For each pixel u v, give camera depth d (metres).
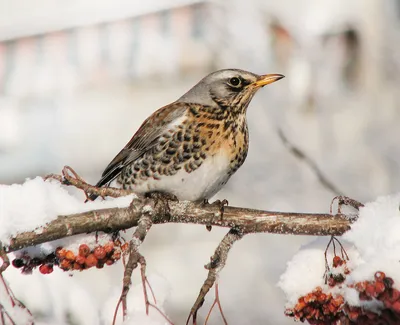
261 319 15.99
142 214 5.78
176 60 19.47
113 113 19.61
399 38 19.00
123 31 20.27
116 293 6.20
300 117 17.55
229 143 7.63
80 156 19.05
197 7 18.80
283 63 17.86
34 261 5.62
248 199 16.80
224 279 16.45
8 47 20.91
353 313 4.82
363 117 18.11
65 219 5.47
